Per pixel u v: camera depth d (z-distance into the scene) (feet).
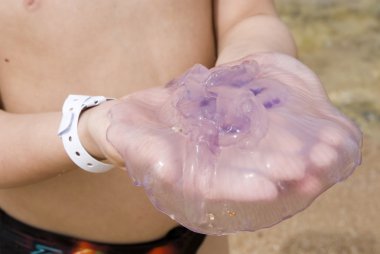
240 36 2.83
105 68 2.71
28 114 2.61
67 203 2.84
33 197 2.86
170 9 2.80
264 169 1.87
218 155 1.91
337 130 1.93
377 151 5.38
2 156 2.55
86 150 2.35
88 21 2.67
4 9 2.66
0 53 2.73
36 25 2.65
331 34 7.02
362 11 7.39
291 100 2.03
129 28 2.73
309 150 1.89
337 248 4.50
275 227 4.69
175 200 1.95
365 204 4.86
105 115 2.19
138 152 1.98
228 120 1.94
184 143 1.97
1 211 2.99
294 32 7.06
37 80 2.72
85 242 2.90
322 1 7.54
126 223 2.88
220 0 3.02
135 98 2.19
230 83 2.06
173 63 2.82
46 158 2.49
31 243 2.93
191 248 3.07
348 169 1.94
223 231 1.93
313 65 6.54
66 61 2.68
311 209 4.84
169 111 2.08
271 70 2.20
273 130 1.93
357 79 6.30
